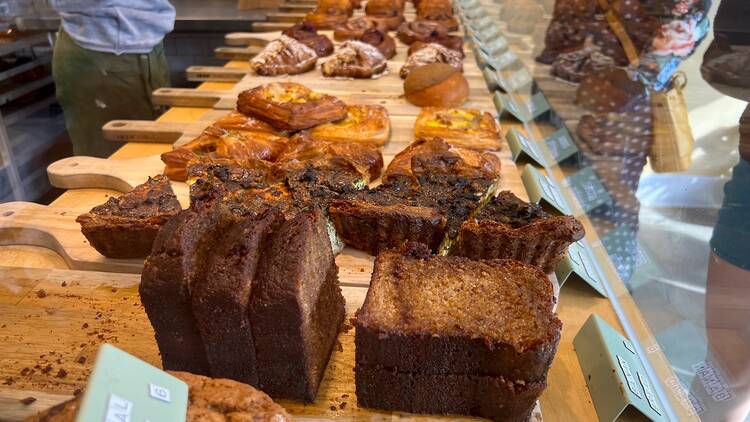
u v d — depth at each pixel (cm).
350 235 45
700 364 34
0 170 47
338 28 104
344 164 53
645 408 31
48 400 32
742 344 34
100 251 44
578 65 63
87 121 72
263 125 63
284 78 83
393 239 44
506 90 80
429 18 112
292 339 30
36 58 62
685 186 45
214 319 30
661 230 44
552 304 31
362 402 32
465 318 30
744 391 32
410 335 29
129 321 38
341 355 36
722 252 39
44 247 48
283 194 46
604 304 41
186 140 62
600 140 56
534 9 78
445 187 48
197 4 116
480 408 32
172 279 30
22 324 38
